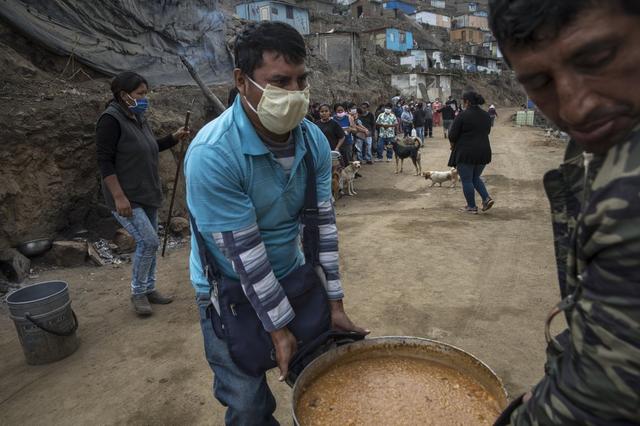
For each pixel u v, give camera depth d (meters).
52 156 5.49
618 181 0.65
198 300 1.80
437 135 22.45
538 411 0.80
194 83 8.84
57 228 5.63
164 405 2.82
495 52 60.56
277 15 33.56
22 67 6.03
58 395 2.97
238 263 1.52
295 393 1.41
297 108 1.49
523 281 4.41
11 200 5.13
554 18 0.61
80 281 4.84
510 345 3.29
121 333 3.73
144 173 3.82
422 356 1.65
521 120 27.55
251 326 1.65
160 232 6.32
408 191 9.48
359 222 7.02
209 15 9.70
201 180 1.49
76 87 6.50
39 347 3.29
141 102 3.79
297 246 1.86
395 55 44.81
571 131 0.71
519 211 7.26
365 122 13.05
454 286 4.36
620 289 0.65
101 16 7.35
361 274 4.77
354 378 1.57
